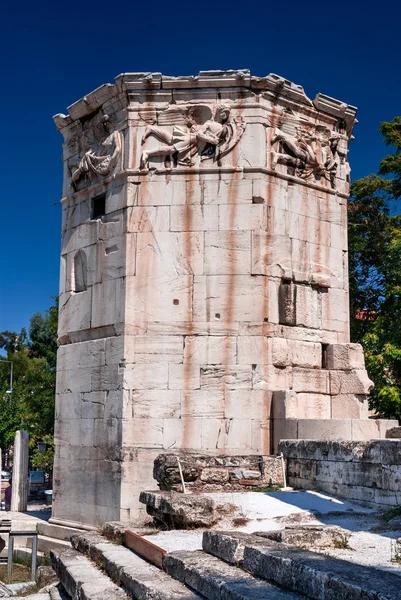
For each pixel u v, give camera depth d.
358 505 11.46
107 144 17.17
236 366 15.84
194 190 16.42
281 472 13.47
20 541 17.83
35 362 69.12
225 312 16.02
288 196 16.88
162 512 10.84
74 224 18.17
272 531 8.61
